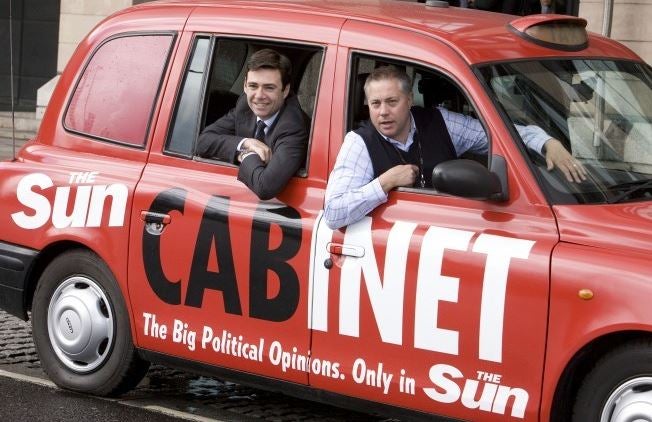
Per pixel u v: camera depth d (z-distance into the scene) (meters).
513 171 5.17
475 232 5.18
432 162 5.52
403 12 5.89
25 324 8.02
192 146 6.07
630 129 5.56
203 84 6.08
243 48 5.98
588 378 4.96
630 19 12.52
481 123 5.29
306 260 5.56
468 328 5.12
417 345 5.26
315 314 5.54
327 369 5.52
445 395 5.20
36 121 16.58
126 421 6.07
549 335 4.95
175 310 6.03
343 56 5.65
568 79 5.55
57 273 6.48
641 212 5.10
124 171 6.24
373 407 5.45
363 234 5.41
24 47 18.42
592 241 4.95
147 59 6.30
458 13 6.03
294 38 5.80
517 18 5.98
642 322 4.71
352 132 5.55
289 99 5.80
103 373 6.39
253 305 5.75
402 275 5.28
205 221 5.89
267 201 5.73
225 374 5.92
